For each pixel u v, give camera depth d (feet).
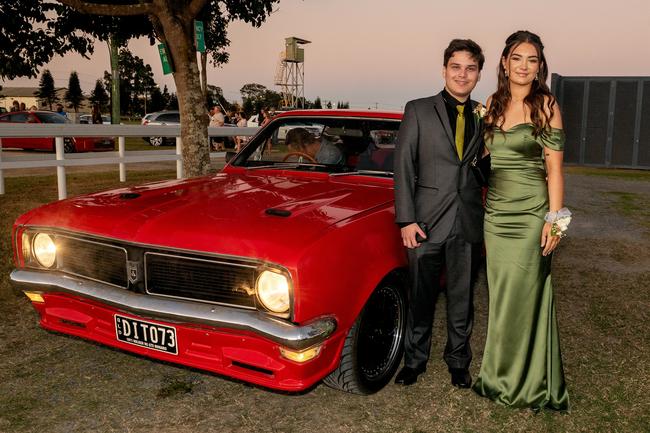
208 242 7.98
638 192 39.42
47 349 11.09
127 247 8.45
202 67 68.23
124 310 8.38
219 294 8.03
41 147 51.29
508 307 9.13
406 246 9.14
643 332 13.02
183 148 23.21
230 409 9.05
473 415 9.09
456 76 8.74
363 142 11.83
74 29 26.27
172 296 8.25
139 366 10.46
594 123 59.21
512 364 9.26
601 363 11.22
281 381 7.88
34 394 9.33
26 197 26.45
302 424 8.66
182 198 9.64
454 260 9.32
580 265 19.15
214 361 8.24
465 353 9.95
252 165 12.72
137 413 8.84
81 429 8.34
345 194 10.13
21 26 24.40
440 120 8.94
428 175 9.09
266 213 8.72
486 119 8.84
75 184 31.58
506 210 8.91
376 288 8.98
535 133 8.46
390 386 9.95
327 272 7.75
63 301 9.29
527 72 8.36
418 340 9.81
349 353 8.64
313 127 12.25
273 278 7.61
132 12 21.70
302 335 7.41
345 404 9.30
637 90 57.16
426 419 8.93
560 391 9.25
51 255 9.36
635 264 19.47
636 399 9.75
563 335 12.72
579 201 34.30
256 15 29.12
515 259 8.95
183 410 8.97
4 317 12.70
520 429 8.72
